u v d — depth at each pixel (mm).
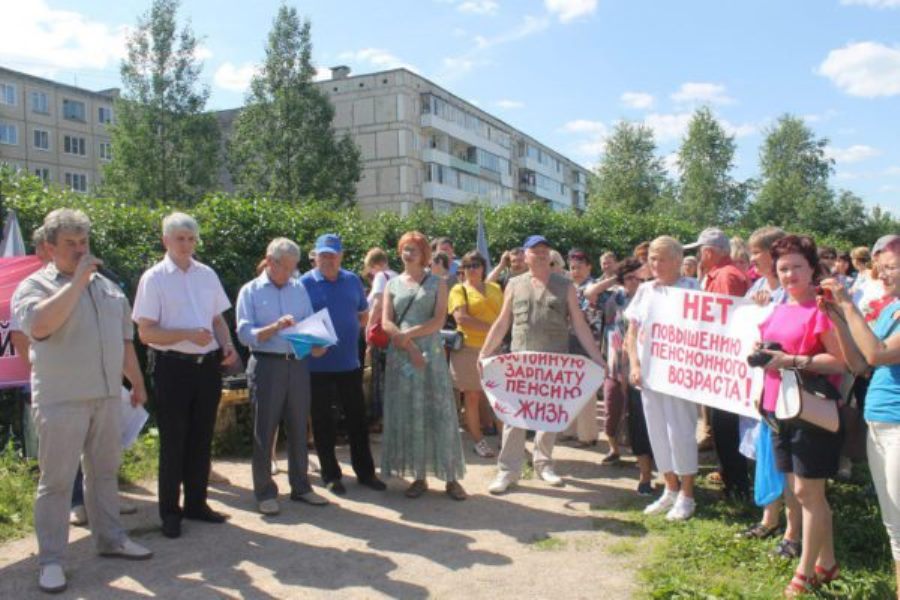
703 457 6879
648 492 5664
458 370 7023
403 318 5539
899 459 3191
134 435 4867
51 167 56969
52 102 57062
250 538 4734
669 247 5230
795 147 51938
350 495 5695
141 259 8117
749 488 5418
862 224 45312
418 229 15391
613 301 6824
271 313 5281
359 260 11281
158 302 4688
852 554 4227
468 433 7977
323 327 5117
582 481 6117
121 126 39469
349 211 12477
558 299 5789
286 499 5582
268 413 5199
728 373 4738
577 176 90125
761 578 3969
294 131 40188
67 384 3992
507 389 5840
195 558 4398
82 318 4055
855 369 3400
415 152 53250
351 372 5828
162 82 39188
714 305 4863
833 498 5250
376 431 7953
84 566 4277
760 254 4871
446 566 4277
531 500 5570
